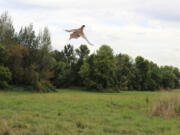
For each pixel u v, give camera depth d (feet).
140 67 308.40
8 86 167.43
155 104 53.93
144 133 37.04
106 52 244.42
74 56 326.44
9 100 74.59
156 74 326.03
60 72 255.70
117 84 248.73
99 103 74.79
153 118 48.88
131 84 299.79
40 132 33.40
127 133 36.96
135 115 53.57
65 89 238.68
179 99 53.42
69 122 42.91
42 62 195.93
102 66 239.91
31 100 76.64
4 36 184.96
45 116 47.39
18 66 181.37
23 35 201.05
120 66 281.74
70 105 66.33
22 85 185.16
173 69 432.66
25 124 38.17
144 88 309.22
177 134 35.88
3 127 34.19
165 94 56.24
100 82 241.35
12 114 47.73
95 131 36.32
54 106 62.54
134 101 83.15
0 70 159.53
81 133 35.04
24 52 191.62
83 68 244.83
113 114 53.98
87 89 244.22
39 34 199.00
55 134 33.24
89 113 53.42
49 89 181.78
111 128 39.22
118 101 82.28
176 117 48.83
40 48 196.13
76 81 272.31
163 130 39.52
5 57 165.99
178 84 371.35
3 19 186.70
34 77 175.01
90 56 251.19
